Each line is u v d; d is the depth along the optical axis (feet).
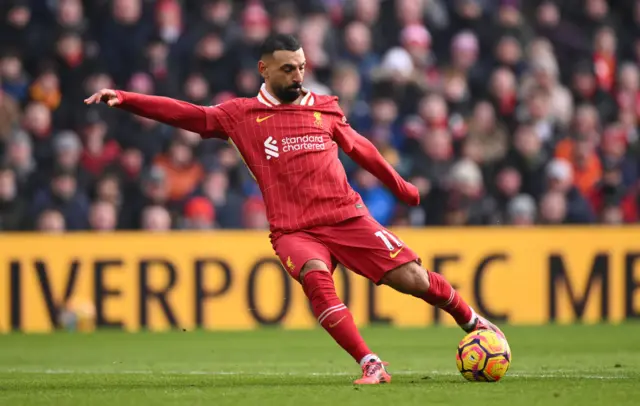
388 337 135.74
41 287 146.82
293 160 73.67
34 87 167.32
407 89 172.76
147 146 163.53
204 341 131.54
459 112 175.73
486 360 72.79
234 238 150.51
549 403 60.90
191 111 74.13
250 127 74.18
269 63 73.72
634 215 181.16
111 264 148.05
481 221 166.91
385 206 163.43
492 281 154.40
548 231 155.94
